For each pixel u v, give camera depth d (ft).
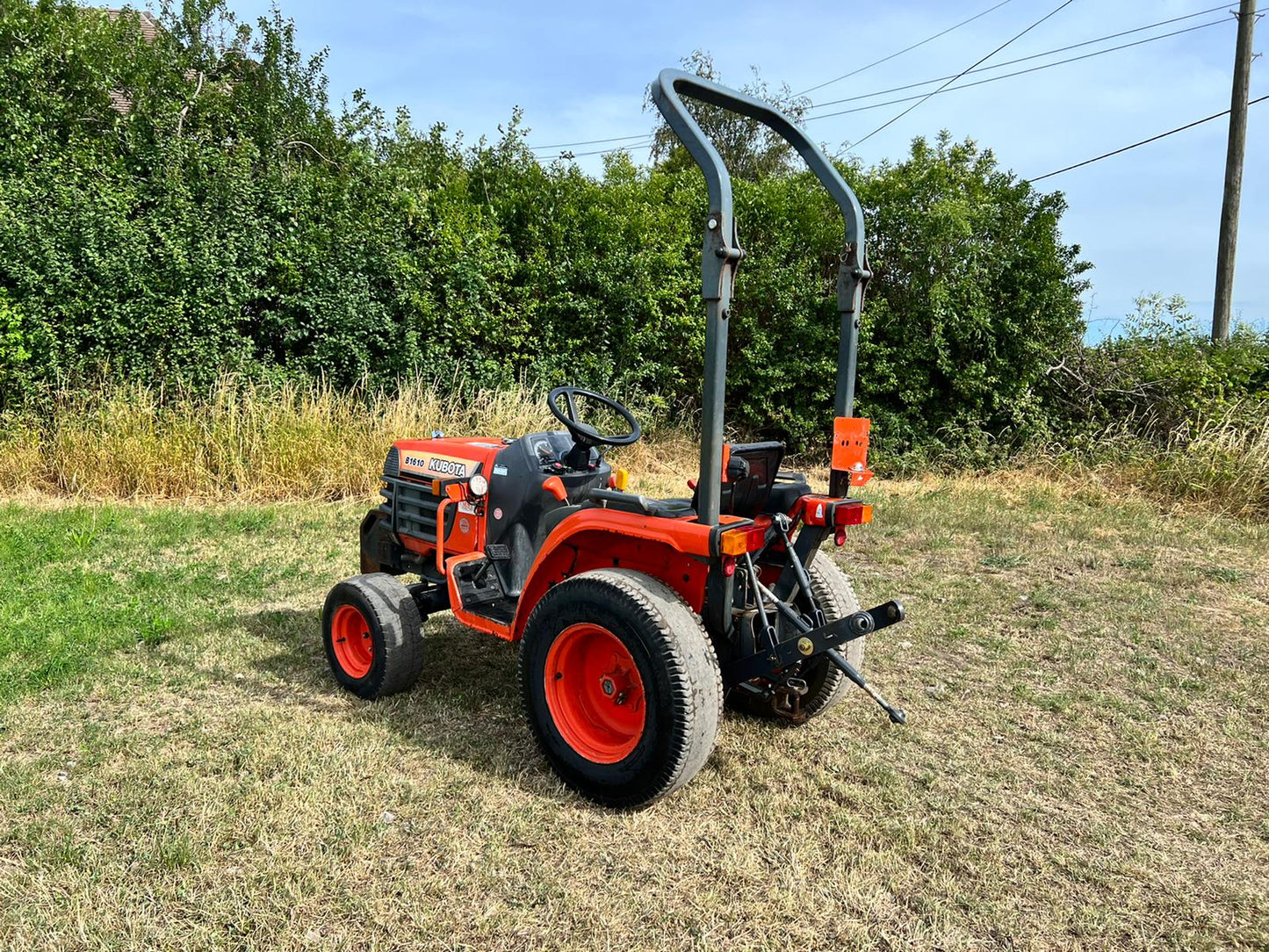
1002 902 8.37
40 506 25.04
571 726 10.19
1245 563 20.99
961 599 18.07
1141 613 17.22
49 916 7.78
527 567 12.44
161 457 26.89
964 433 35.22
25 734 11.27
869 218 36.86
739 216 38.47
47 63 35.29
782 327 36.99
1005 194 36.24
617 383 35.60
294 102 43.37
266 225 31.40
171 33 44.70
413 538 14.07
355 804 9.68
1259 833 9.67
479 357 33.35
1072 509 26.63
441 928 7.73
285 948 7.46
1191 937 7.92
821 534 10.19
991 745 11.69
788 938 7.76
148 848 8.73
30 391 28.12
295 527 23.08
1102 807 10.19
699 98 10.04
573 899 8.15
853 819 9.64
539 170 37.52
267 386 29.43
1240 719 12.57
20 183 29.19
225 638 14.94
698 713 9.09
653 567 10.43
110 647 14.23
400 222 33.12
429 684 13.20
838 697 11.82
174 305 28.68
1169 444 31.65
